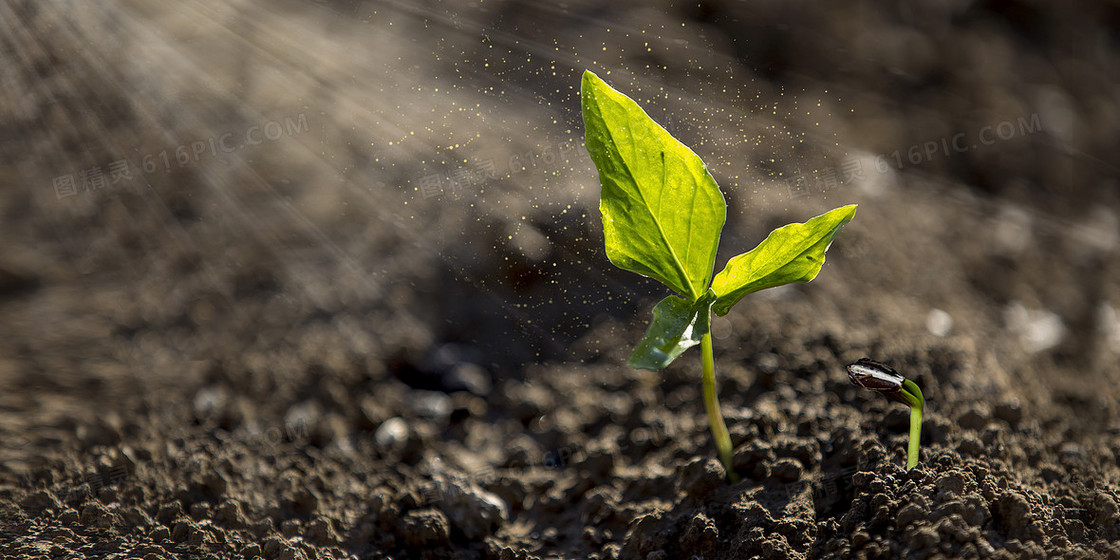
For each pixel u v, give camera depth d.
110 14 1.17
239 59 1.02
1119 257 0.71
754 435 0.48
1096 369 0.56
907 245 0.70
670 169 0.43
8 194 0.76
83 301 0.60
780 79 0.96
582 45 0.99
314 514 0.47
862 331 0.55
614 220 0.43
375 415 0.53
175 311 0.60
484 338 0.58
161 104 0.92
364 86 0.90
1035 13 1.15
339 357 0.57
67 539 0.45
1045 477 0.46
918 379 0.50
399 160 0.79
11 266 0.64
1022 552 0.42
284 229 0.71
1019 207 0.79
